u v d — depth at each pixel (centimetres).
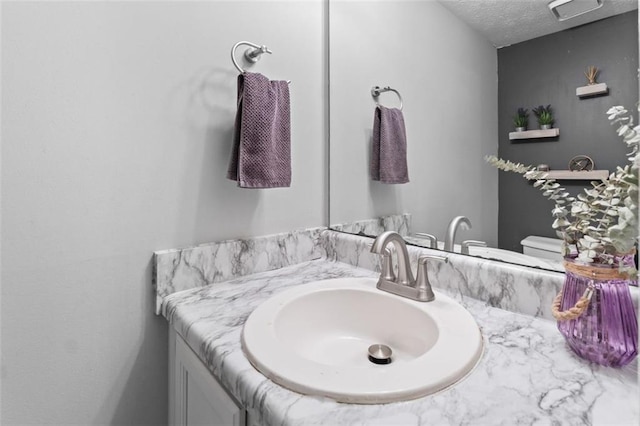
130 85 76
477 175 80
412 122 95
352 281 87
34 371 67
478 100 79
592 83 62
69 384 71
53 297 68
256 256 97
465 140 82
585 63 63
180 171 84
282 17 104
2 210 62
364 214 108
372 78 105
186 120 85
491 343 56
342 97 114
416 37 93
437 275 83
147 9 78
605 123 61
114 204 75
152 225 80
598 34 61
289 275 96
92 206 72
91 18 70
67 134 68
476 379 46
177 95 83
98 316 74
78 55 69
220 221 92
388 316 76
